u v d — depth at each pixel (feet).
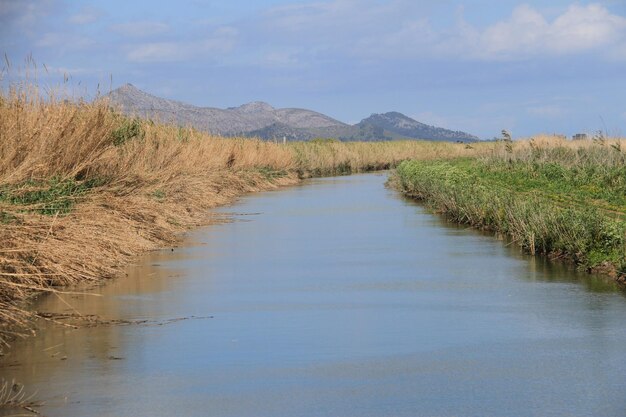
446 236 69.31
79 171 61.93
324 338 32.94
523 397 25.21
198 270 51.21
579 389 25.98
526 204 67.51
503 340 32.45
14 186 50.52
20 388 26.30
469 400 24.94
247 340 32.65
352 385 26.55
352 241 66.28
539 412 23.80
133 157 76.69
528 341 32.24
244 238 68.80
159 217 68.59
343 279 47.55
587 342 32.01
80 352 30.83
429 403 24.70
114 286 45.34
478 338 32.83
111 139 71.46
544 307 38.91
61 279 45.37
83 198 56.80
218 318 36.86
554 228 56.44
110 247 53.52
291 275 49.16
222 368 28.63
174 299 41.47
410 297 41.78
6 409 24.22
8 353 30.76
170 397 25.39
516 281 46.39
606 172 108.78
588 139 145.07
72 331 34.40
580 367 28.50
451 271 50.26
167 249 61.67
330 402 24.81
